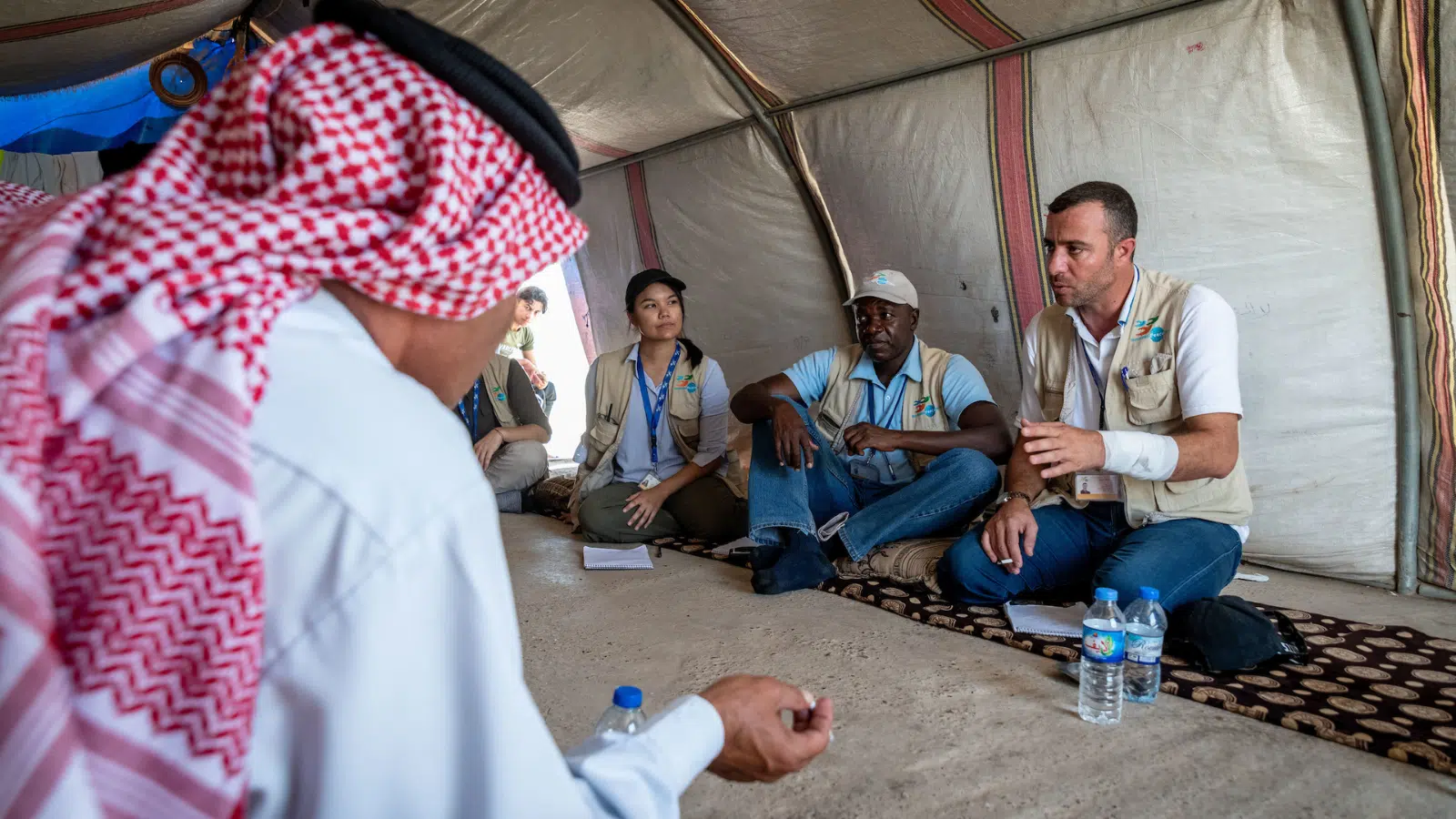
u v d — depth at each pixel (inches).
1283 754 85.5
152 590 25.5
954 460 143.9
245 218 28.7
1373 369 137.4
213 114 32.9
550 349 444.8
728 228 213.6
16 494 23.6
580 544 183.3
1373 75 125.5
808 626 126.2
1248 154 139.3
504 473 213.2
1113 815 75.2
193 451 26.1
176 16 160.6
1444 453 133.2
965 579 130.1
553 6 170.9
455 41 32.8
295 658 27.1
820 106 184.2
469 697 28.9
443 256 31.2
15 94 196.7
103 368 25.8
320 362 29.5
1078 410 135.7
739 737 42.9
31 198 50.3
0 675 22.7
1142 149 148.4
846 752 87.3
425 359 35.4
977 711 96.5
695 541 181.8
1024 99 157.8
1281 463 147.2
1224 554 119.8
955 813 75.9
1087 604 131.1
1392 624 123.3
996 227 170.1
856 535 146.1
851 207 190.5
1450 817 74.4
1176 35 140.2
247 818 28.0
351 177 30.7
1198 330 121.1
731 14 167.5
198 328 27.9
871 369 160.7
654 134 209.6
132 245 27.7
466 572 29.0
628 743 37.6
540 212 35.4
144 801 25.3
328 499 27.5
